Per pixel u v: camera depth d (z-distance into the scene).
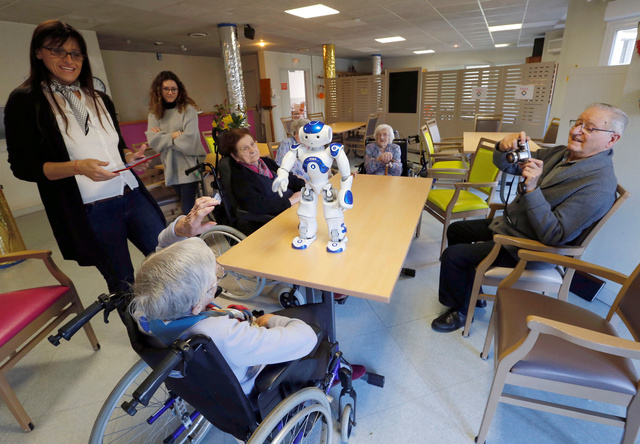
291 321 0.96
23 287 2.54
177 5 4.07
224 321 0.75
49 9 3.86
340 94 7.46
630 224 1.82
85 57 1.45
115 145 1.64
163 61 8.11
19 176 1.46
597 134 1.38
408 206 1.80
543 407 1.09
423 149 4.38
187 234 1.13
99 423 0.95
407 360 1.65
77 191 1.47
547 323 0.92
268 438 0.94
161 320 0.72
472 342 1.76
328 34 6.62
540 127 5.20
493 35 7.59
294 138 2.95
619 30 4.09
